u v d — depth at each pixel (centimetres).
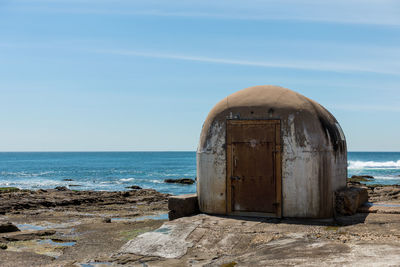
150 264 684
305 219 891
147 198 2373
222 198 957
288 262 619
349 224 830
